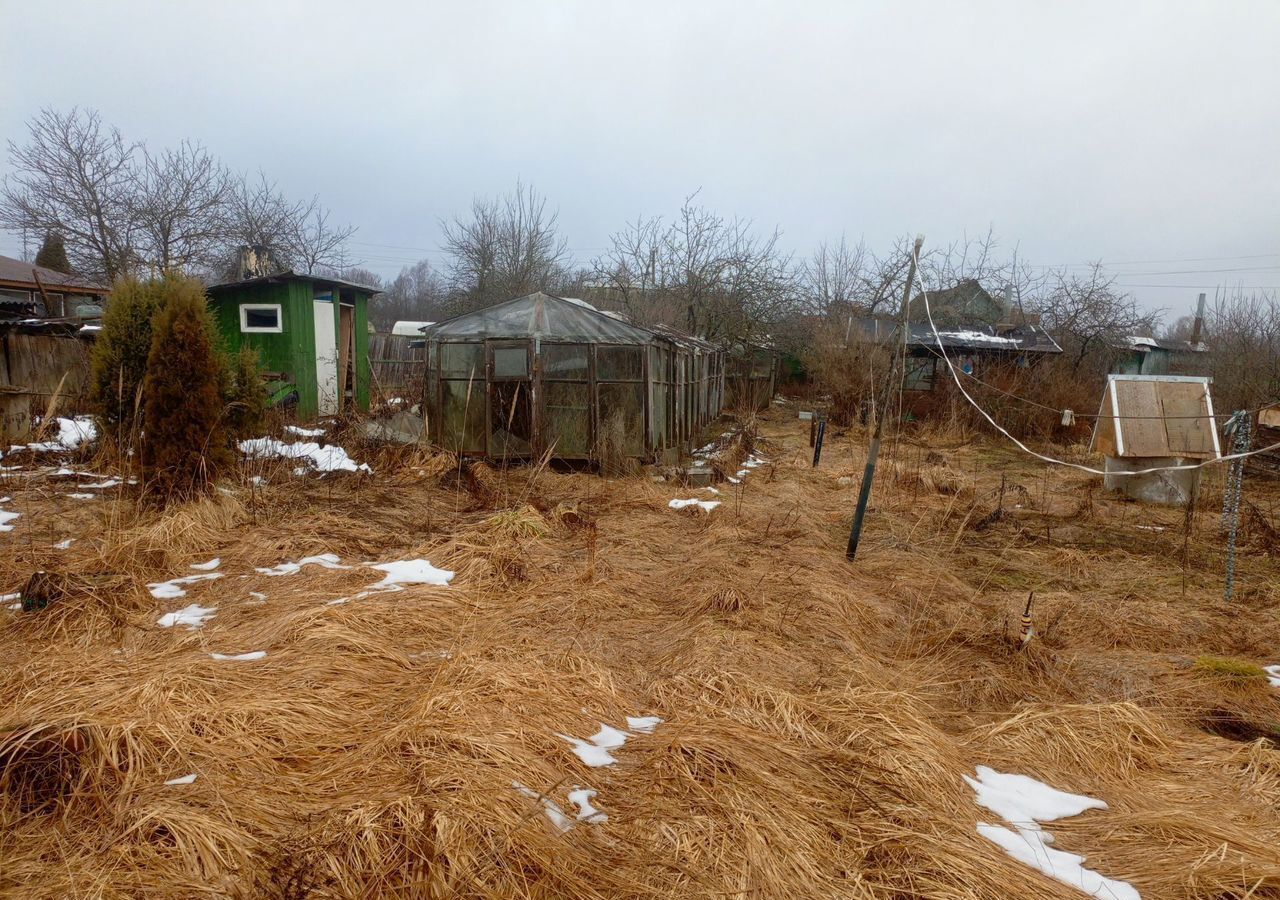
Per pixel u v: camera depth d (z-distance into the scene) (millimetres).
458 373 10648
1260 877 2340
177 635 3891
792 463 12164
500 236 31438
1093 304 19469
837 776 2834
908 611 5199
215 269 23781
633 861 2279
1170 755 3334
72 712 2711
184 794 2383
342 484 8422
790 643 4270
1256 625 5160
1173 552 7238
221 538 5859
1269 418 6793
